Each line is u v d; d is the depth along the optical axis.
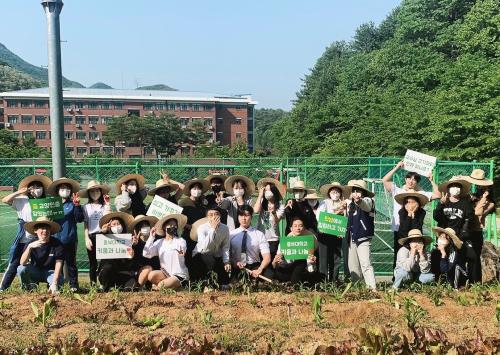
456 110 28.09
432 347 4.91
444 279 8.34
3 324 6.12
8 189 22.19
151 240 8.00
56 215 8.18
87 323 6.23
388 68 48.41
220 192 9.13
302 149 49.41
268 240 8.70
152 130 78.12
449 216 8.51
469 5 47.16
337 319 6.44
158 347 5.09
